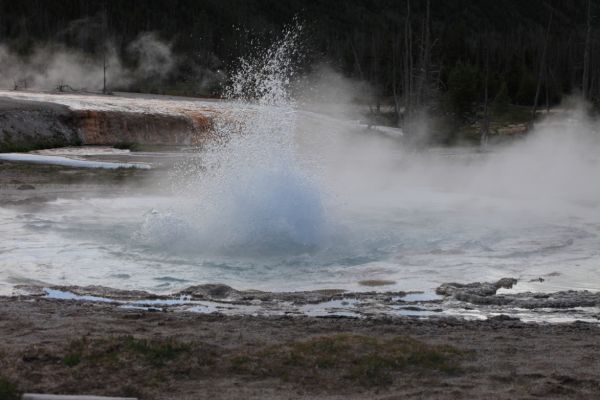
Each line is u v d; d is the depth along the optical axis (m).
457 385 5.92
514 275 11.09
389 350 6.65
